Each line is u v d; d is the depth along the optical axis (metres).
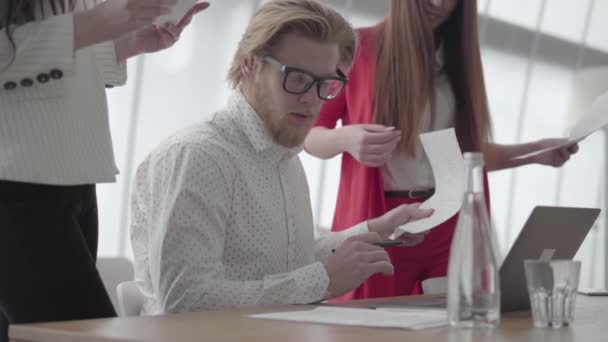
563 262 1.38
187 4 1.84
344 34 2.04
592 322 1.49
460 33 2.70
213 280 1.73
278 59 1.99
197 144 1.89
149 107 6.66
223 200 1.89
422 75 2.62
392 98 2.66
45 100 1.66
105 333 1.17
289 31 1.98
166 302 1.76
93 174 1.75
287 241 2.06
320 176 8.10
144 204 1.99
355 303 1.79
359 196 2.64
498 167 3.01
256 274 1.97
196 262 1.75
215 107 7.00
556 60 11.10
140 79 6.60
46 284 1.62
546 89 11.07
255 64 2.03
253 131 2.00
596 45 11.63
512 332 1.29
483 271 1.28
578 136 2.76
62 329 1.21
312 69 1.98
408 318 1.40
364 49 2.76
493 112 10.51
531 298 1.40
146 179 2.00
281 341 1.12
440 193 2.21
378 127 2.52
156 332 1.19
